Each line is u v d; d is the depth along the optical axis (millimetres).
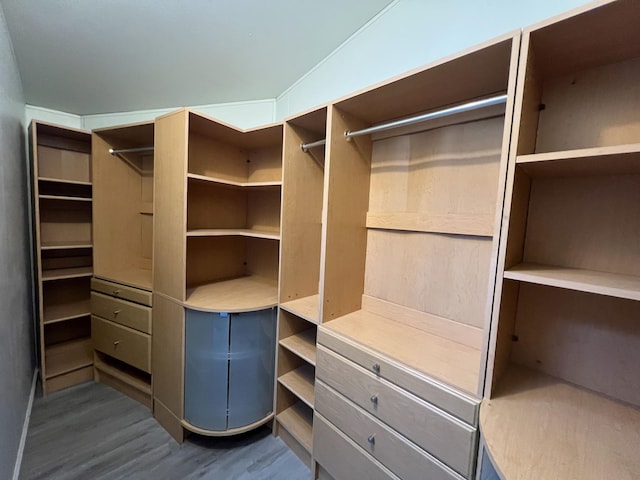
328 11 1531
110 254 2471
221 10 1450
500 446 771
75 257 2596
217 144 2223
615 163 827
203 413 1735
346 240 1610
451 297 1392
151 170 2570
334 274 1566
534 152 1064
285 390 1910
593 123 998
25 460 1623
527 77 876
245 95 2371
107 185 2434
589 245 1016
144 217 2627
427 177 1481
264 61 1927
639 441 798
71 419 1971
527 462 723
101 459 1657
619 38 833
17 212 1881
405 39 1509
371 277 1725
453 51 1329
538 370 1141
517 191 938
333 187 1507
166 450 1740
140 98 2393
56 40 1626
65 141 2477
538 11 1079
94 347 2355
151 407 2059
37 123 2062
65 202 2508
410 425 1120
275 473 1615
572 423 861
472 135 1326
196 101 2459
